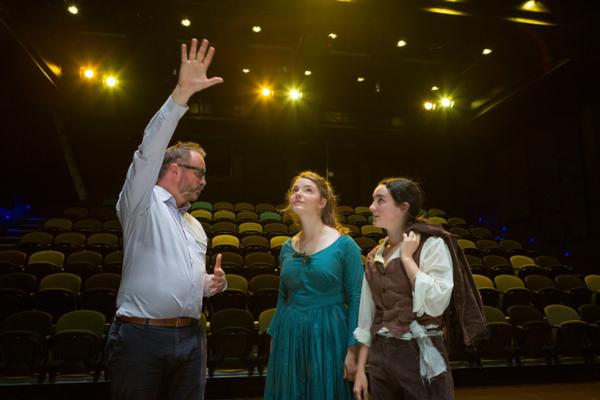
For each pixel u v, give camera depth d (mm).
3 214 9648
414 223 1772
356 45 9828
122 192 1714
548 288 6480
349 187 13406
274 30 9281
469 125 12102
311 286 1908
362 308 1805
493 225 12172
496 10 7887
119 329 1660
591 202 9305
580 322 5230
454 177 13523
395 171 13773
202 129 12367
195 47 1695
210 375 4477
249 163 12984
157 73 10969
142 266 1689
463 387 4824
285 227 9031
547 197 10461
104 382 4273
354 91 12078
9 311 4969
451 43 9289
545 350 5113
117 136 11766
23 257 6633
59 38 9156
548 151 10508
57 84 9359
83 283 6062
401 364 1606
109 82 10977
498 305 6246
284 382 1836
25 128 9523
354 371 1807
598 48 7984
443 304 1562
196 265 1793
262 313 4918
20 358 4094
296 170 13203
